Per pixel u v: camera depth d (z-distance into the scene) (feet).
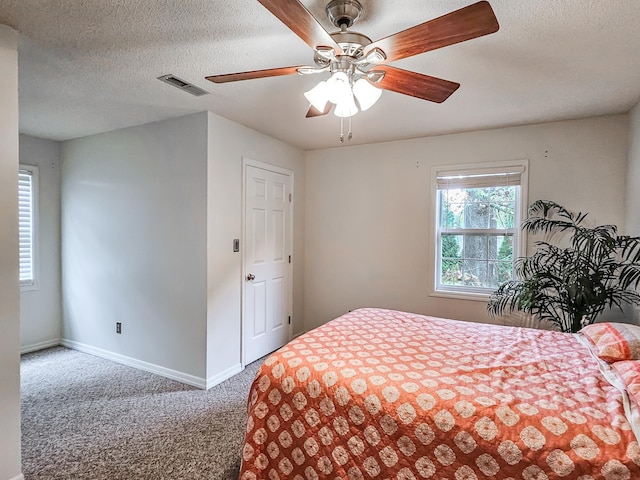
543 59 6.56
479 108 9.17
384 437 4.75
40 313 12.83
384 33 5.82
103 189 11.76
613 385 4.98
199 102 8.93
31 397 9.21
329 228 13.78
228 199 10.37
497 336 7.39
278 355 6.05
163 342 10.51
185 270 10.03
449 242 11.94
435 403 4.65
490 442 4.20
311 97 5.32
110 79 7.61
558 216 10.21
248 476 5.46
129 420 8.16
